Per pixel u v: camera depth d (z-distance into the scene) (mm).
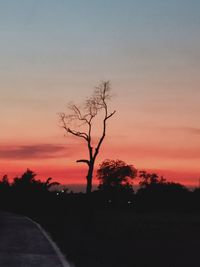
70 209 75125
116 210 129500
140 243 28547
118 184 136000
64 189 112500
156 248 25656
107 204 138250
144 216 90375
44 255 20281
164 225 56062
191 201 140500
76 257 19562
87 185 62156
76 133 63125
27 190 123125
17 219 55656
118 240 29641
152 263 18578
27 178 132750
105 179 135875
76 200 76312
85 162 62844
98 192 140375
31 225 43031
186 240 32875
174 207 140125
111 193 139375
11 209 106875
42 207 91125
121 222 60656
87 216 58250
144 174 154625
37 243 25641
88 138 63250
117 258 19656
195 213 115125
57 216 61469
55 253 21094
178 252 24062
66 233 32938
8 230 35969
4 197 129250
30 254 20547
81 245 24703
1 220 52312
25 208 97875
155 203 143000
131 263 18250
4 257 19422
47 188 122188
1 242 26094
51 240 27594
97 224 49938
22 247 23453
